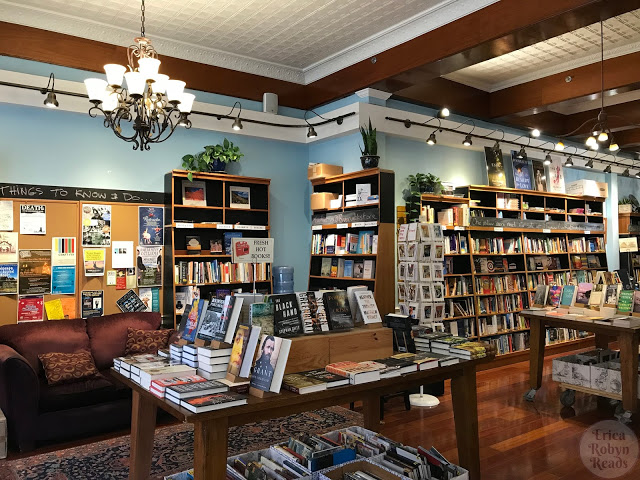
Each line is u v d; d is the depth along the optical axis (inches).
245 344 105.9
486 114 318.0
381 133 265.6
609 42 252.8
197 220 255.1
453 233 291.3
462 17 206.4
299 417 199.8
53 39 216.1
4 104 207.0
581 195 369.1
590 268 374.9
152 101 157.2
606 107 355.9
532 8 182.4
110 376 194.5
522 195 328.8
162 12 214.1
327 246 269.6
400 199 283.6
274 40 245.0
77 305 220.7
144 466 124.7
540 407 213.3
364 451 121.4
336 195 271.3
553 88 287.3
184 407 94.7
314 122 286.7
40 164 215.2
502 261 311.3
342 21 225.0
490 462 157.2
